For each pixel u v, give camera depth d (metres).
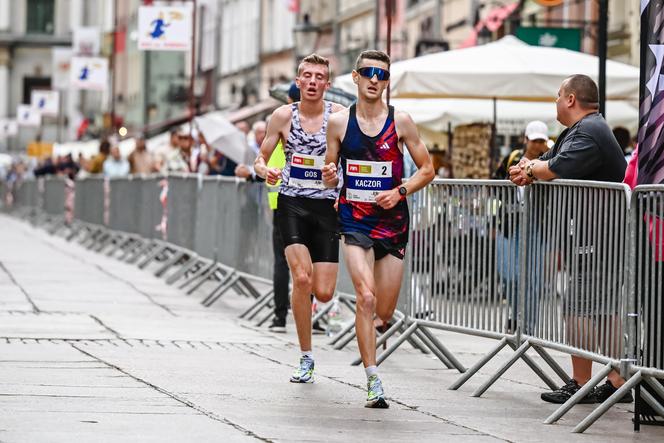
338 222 18.34
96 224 53.19
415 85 31.55
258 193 29.38
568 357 23.67
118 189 49.06
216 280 36.47
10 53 189.25
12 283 35.28
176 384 18.66
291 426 15.70
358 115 17.91
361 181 17.83
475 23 58.03
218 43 95.31
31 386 17.92
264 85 91.25
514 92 31.66
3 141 172.25
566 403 16.73
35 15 189.88
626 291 16.17
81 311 28.80
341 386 19.23
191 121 48.53
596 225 16.88
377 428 15.84
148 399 17.22
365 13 74.06
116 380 18.81
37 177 81.94
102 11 156.38
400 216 17.97
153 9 50.09
